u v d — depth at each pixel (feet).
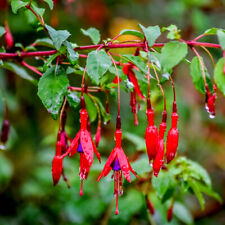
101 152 2.59
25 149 2.73
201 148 2.99
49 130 2.79
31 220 2.17
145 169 1.69
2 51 1.68
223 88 1.44
